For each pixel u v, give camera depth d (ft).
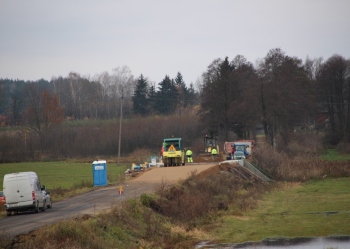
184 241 312.29
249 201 482.69
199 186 495.82
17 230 272.92
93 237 254.47
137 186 509.35
